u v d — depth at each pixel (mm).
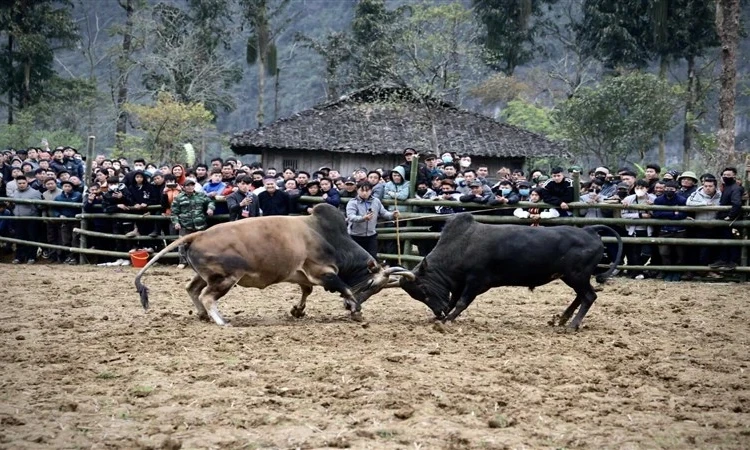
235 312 12039
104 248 18219
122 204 17531
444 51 33969
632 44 45062
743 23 46719
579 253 10805
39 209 18641
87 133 46656
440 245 11102
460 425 6855
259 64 51938
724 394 7996
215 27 51688
